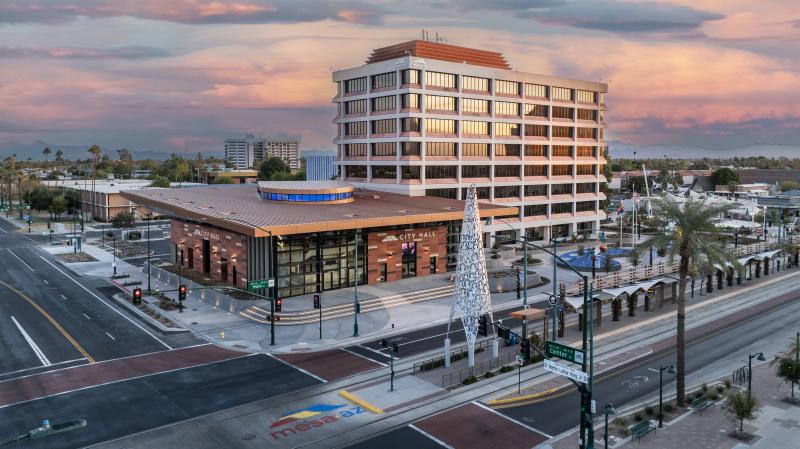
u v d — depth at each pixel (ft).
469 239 149.28
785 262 319.27
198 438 113.80
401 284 250.78
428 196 324.39
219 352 169.27
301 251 230.07
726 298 234.99
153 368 154.81
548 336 172.55
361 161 351.67
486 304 150.92
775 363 153.99
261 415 124.57
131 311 216.54
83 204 572.92
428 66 320.70
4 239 414.00
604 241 386.11
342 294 231.30
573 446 108.37
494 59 372.99
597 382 142.31
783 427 115.34
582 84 399.44
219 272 255.09
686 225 128.77
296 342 178.29
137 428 118.11
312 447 110.01
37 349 170.50
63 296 239.71
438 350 168.96
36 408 128.16
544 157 383.45
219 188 384.68
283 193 285.23
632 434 110.11
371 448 109.29
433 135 327.26
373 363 158.40
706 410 123.75
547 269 292.61
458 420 121.39
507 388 138.41
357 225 227.40
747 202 481.05
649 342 174.60
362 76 344.08
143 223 505.25
